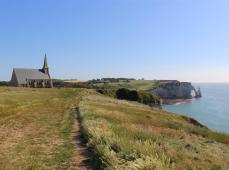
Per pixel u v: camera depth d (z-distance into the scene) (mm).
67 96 85562
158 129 29281
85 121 26000
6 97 68625
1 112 39375
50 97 78938
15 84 162375
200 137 31688
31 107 49031
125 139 15742
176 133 28844
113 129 20703
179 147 19312
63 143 18641
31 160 13992
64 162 13945
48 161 14117
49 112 41344
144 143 14664
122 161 11750
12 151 16312
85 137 19359
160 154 12766
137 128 23297
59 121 30922
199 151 20297
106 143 15000
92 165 13391
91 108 43188
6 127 26297
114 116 33875
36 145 18094
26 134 22438
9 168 12484
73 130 24312
